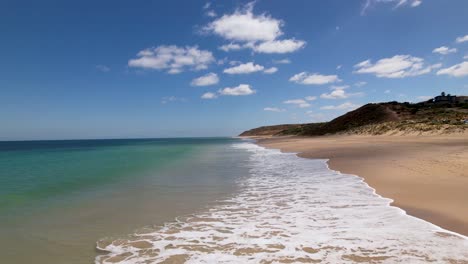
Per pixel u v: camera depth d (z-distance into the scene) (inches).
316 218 271.6
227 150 1480.1
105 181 498.6
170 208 321.1
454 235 213.2
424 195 321.1
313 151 1091.3
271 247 206.8
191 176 550.9
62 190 421.7
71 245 218.1
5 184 475.2
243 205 330.3
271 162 792.3
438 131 1504.7
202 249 207.2
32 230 250.7
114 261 190.5
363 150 954.1
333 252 193.8
